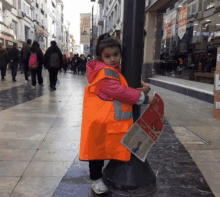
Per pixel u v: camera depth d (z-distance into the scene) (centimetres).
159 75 1199
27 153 270
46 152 274
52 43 786
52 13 5300
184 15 911
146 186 191
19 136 326
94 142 169
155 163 252
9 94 685
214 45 705
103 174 207
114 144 173
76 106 543
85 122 171
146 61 1184
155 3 1011
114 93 162
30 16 3306
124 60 190
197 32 812
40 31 3694
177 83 853
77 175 223
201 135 346
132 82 189
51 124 390
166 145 304
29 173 224
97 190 189
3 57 1074
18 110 484
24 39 3030
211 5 722
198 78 809
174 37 1012
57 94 719
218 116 442
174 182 214
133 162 194
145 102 169
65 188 201
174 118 441
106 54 171
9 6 2334
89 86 167
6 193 191
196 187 206
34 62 766
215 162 256
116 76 169
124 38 189
